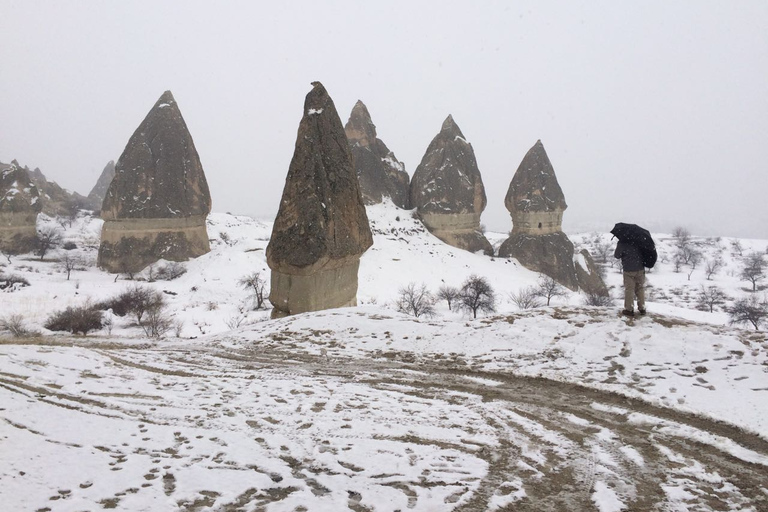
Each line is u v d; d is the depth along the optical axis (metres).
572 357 10.04
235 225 77.44
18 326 31.23
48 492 4.91
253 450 6.09
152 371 10.44
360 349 12.33
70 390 8.36
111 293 43.94
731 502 5.09
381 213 66.44
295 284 19.64
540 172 66.19
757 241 104.25
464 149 69.38
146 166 58.06
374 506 4.86
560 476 5.63
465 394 8.66
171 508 4.74
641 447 6.40
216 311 40.31
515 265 63.34
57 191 99.94
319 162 20.33
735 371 8.44
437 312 43.56
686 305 52.62
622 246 11.23
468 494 5.16
